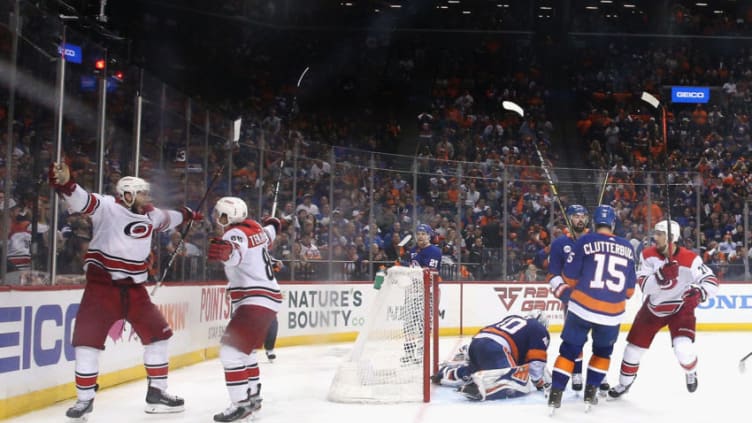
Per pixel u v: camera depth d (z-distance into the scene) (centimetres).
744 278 1308
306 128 2006
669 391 654
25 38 552
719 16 2314
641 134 2036
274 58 2178
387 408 551
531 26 2291
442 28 2283
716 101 2172
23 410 521
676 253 584
